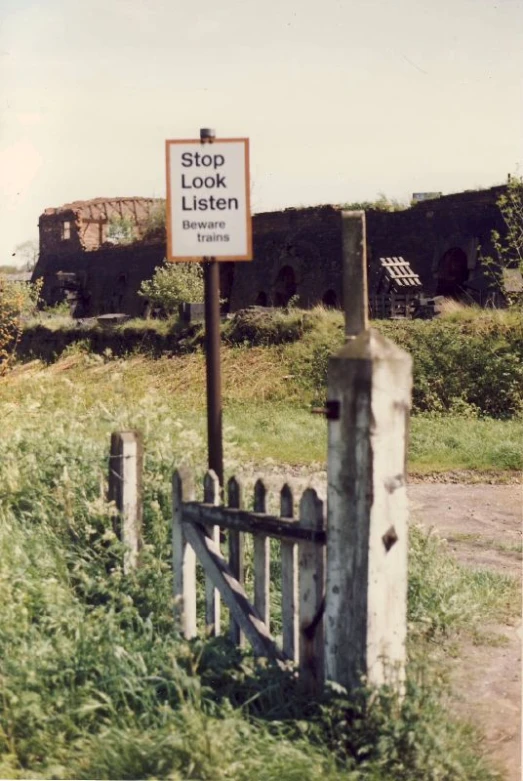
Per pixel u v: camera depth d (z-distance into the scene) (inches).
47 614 190.1
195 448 281.7
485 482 459.8
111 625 178.4
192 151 221.1
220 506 186.4
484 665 206.2
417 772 147.1
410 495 425.1
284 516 171.9
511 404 700.0
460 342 759.1
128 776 143.9
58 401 449.1
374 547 149.4
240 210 221.5
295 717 158.7
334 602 154.6
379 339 150.6
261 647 174.2
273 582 233.9
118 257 2062.0
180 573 196.1
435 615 222.5
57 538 227.5
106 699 159.5
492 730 175.0
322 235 1435.8
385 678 153.3
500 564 295.9
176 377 968.9
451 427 619.2
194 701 162.6
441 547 305.3
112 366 1130.7
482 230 1176.2
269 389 842.8
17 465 264.2
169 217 221.8
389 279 1208.2
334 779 141.0
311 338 929.5
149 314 1668.3
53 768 145.7
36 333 1419.8
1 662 169.2
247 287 1622.8
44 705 160.7
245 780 140.7
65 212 2365.9
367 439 148.1
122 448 220.7
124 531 219.3
